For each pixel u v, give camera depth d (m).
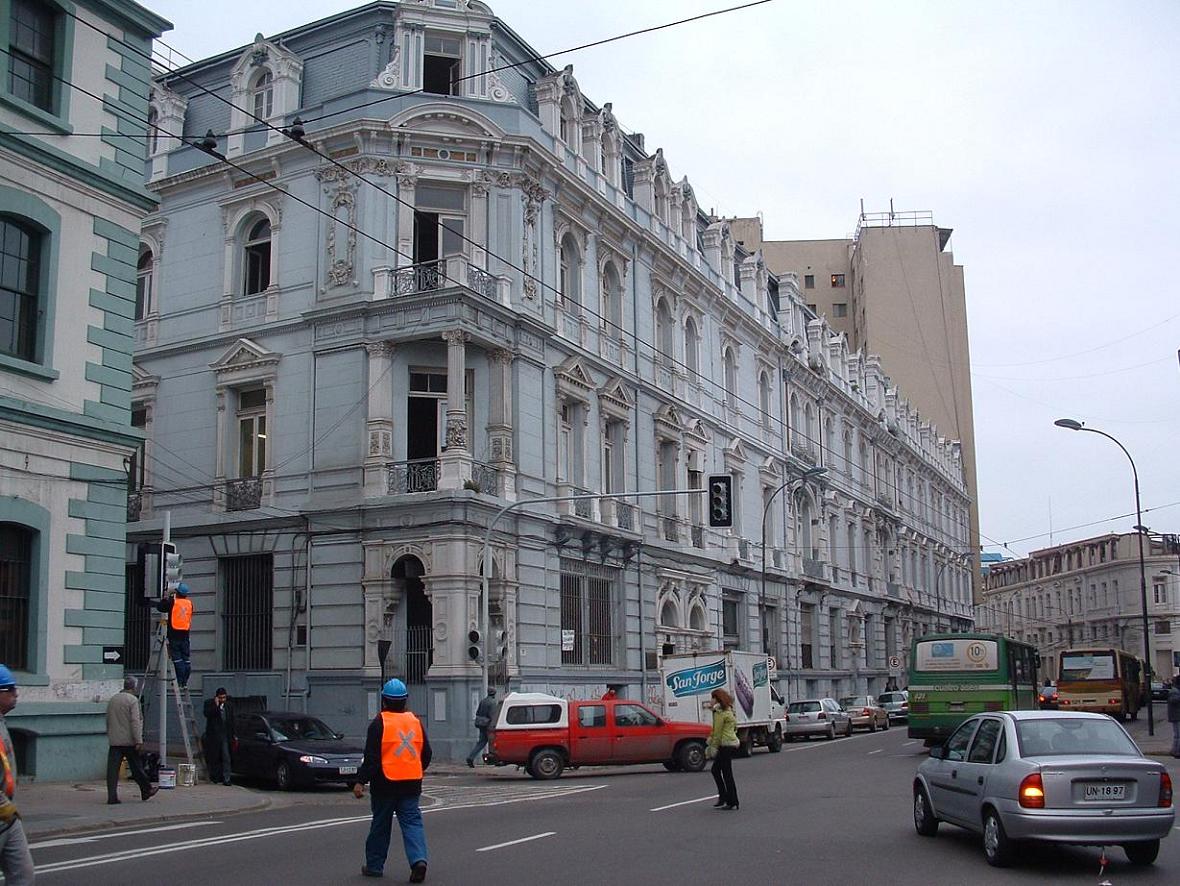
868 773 25.11
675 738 26.66
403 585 30.42
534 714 25.73
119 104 21.78
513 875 11.57
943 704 31.92
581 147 37.16
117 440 21.11
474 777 26.06
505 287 31.81
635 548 36.94
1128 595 105.25
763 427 50.03
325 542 30.89
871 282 92.62
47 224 20.14
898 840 14.15
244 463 33.28
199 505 33.22
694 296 43.78
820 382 57.06
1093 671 47.78
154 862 12.61
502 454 31.25
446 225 32.44
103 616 20.78
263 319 32.84
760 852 13.12
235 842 14.27
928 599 76.56
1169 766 24.55
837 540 58.97
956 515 90.00
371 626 29.88
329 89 33.53
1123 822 11.71
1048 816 11.70
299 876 11.54
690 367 43.38
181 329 34.41
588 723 25.91
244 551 32.16
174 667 22.28
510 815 17.12
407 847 11.19
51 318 20.11
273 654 31.31
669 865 12.19
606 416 36.81
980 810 12.66
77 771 20.16
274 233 33.03
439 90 33.59
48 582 19.73
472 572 29.47
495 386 31.69
